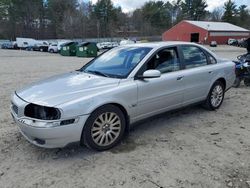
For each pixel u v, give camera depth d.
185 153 4.07
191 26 63.38
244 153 4.09
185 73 5.12
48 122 3.57
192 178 3.43
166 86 4.77
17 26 84.56
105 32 94.19
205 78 5.57
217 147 4.28
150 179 3.41
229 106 6.50
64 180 3.40
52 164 3.76
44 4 90.19
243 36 65.56
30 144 4.32
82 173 3.54
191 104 5.46
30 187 3.27
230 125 5.24
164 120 5.44
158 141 4.48
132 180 3.39
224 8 102.06
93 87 4.05
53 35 88.12
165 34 71.38
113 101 4.04
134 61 4.65
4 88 8.64
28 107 3.74
